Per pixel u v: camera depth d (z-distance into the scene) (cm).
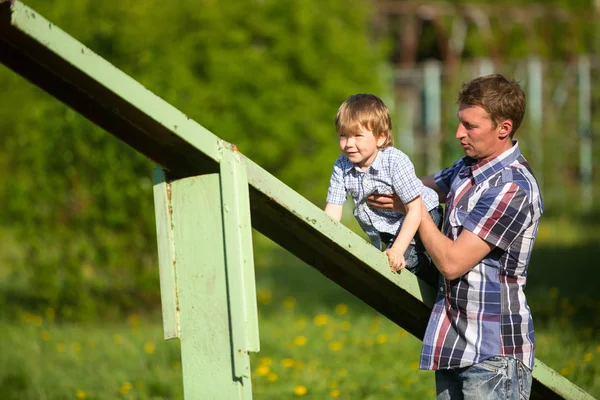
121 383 1252
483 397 636
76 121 1730
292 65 2373
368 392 1147
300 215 633
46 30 565
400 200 702
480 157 660
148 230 1784
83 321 1792
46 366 1373
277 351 1417
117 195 1745
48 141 1744
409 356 1333
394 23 3809
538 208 647
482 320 639
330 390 1162
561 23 4091
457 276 640
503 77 654
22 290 2030
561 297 1742
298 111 2283
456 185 673
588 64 3422
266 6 2352
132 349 1447
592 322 1485
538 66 3322
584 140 3391
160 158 650
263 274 2319
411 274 691
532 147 3288
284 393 1154
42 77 658
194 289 631
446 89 3228
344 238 650
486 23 3806
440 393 686
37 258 1798
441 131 3209
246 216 610
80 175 1753
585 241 2470
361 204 728
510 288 647
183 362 638
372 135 704
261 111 2131
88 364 1375
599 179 3403
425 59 4172
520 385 645
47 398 1215
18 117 1898
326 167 2331
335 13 2553
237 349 607
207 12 2036
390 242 731
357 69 2492
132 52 1788
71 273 1789
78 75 604
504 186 638
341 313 1762
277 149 2178
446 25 3775
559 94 3403
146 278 1802
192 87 1888
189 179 631
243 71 2102
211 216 623
